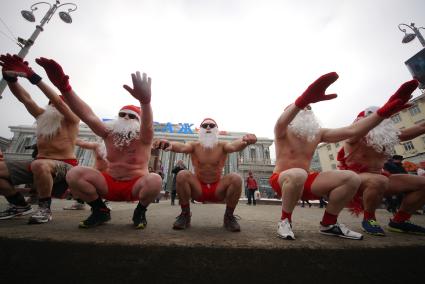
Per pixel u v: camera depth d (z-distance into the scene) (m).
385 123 2.86
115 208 5.09
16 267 1.53
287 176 2.21
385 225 3.42
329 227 2.25
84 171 2.27
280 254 1.61
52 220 2.66
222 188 2.58
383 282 1.69
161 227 2.42
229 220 2.47
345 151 3.09
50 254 1.55
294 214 5.12
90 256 1.54
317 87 2.04
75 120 3.11
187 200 2.56
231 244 1.67
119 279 1.49
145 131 2.37
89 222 2.25
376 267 1.71
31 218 2.36
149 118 2.27
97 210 2.37
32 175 2.86
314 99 2.12
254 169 24.75
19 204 2.98
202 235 2.02
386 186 2.58
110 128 2.60
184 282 1.49
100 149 4.30
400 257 1.79
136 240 1.67
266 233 2.24
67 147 3.02
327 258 1.66
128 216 3.38
